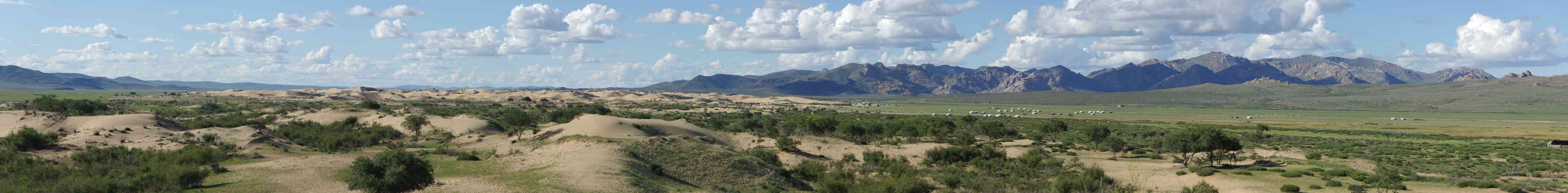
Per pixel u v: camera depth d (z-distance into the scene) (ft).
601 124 392.06
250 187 171.42
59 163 231.91
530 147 288.10
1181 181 246.06
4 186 163.02
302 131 388.78
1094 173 242.58
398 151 171.63
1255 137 490.49
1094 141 430.61
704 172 223.92
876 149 341.00
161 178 168.35
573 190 169.27
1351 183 233.96
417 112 577.84
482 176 197.06
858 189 205.77
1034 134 507.30
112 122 357.41
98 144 291.38
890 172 264.72
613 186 178.70
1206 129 308.81
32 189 156.87
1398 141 479.41
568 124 418.31
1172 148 301.84
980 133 510.99
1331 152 370.32
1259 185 230.89
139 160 228.43
